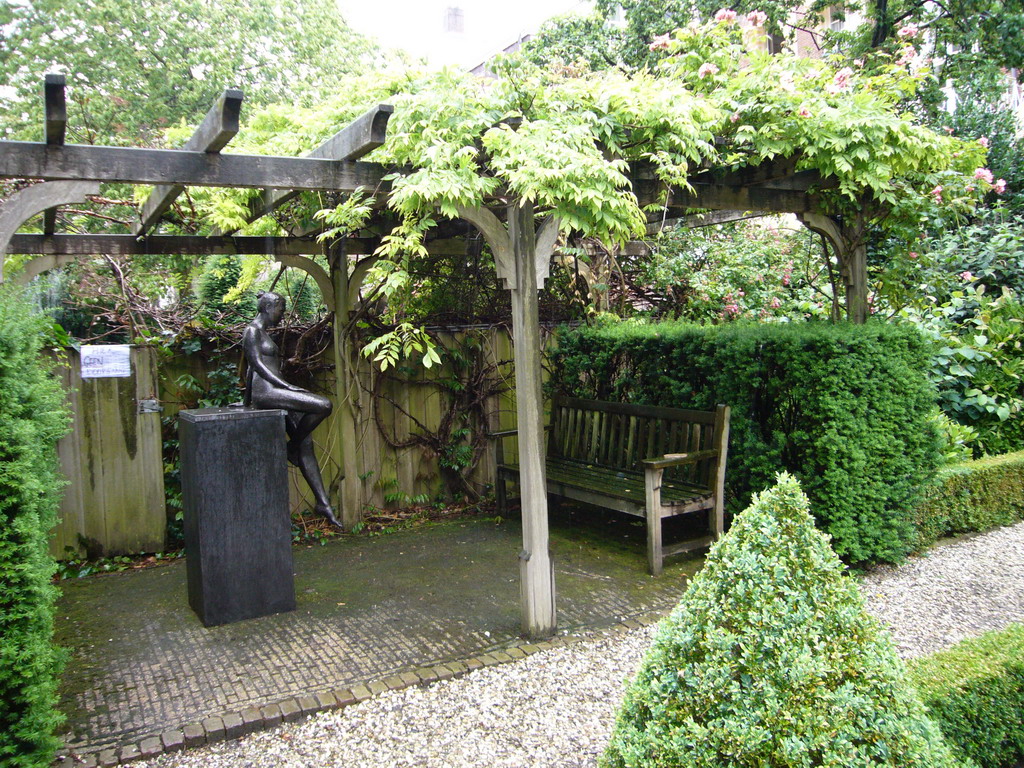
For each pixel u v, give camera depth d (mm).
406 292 4855
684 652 1796
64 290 6094
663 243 7195
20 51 14148
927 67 4504
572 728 2793
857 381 4363
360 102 4465
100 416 5117
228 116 2695
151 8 14977
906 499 4637
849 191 4426
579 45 9898
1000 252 7039
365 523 5922
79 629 3961
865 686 1656
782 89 4055
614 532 5555
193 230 5184
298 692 3148
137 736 2826
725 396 4984
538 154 3180
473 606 4090
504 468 5895
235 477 3969
